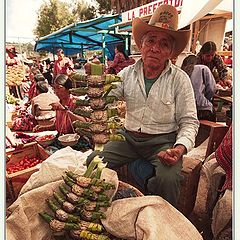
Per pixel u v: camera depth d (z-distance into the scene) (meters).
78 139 2.20
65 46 8.25
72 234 1.12
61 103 2.34
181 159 1.60
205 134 2.38
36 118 3.10
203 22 3.28
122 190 1.31
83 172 1.32
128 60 3.75
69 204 1.14
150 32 1.65
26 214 1.16
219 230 1.51
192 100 1.66
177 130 1.77
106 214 1.16
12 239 1.08
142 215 1.10
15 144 2.15
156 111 1.71
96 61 1.25
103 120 1.23
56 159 1.38
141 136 1.79
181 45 1.77
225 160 1.53
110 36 5.79
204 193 1.89
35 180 1.31
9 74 4.62
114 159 1.79
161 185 1.52
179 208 1.81
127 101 1.80
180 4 2.27
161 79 1.69
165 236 1.03
